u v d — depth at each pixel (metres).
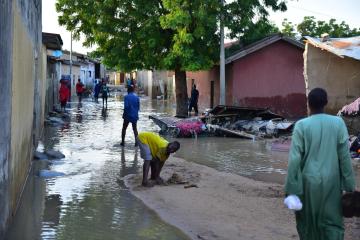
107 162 11.59
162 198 8.14
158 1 22.39
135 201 7.97
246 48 24.36
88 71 60.66
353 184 4.49
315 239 4.49
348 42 16.75
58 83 32.88
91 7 22.88
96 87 37.44
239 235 6.33
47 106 22.30
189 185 9.01
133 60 23.58
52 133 17.27
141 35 22.30
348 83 17.42
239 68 24.77
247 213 7.31
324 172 4.41
